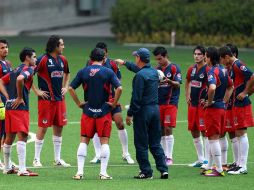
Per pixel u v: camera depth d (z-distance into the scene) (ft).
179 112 198.80
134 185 119.24
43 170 134.21
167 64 143.74
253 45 350.02
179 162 143.95
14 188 115.65
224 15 352.90
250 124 132.67
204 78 136.87
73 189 115.24
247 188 118.93
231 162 145.07
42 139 139.13
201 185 120.57
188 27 359.46
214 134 128.57
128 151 153.99
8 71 136.67
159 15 363.15
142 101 125.08
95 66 124.88
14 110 127.75
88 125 125.18
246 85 131.64
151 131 126.52
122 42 369.30
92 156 149.28
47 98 138.72
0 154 145.79
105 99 125.29
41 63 138.21
